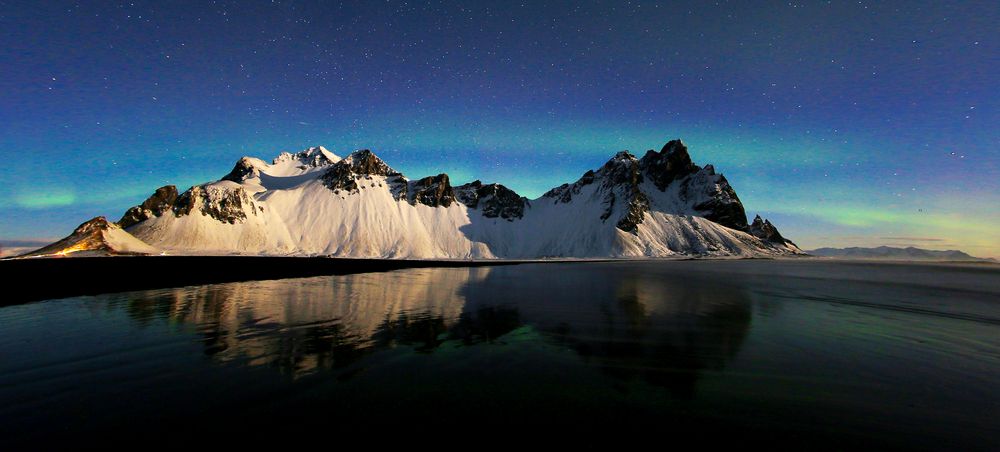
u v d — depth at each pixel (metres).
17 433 8.02
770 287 41.59
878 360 14.09
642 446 7.74
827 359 14.06
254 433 8.03
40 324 17.98
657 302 28.20
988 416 9.55
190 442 7.68
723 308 25.75
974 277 68.88
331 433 8.05
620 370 12.32
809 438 8.27
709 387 11.05
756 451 7.67
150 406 9.29
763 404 9.98
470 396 10.09
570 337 16.53
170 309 22.19
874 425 8.95
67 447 7.52
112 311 21.41
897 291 39.72
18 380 10.90
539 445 7.70
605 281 47.31
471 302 27.00
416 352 13.96
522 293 33.00
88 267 54.06
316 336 16.12
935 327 20.69
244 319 19.52
